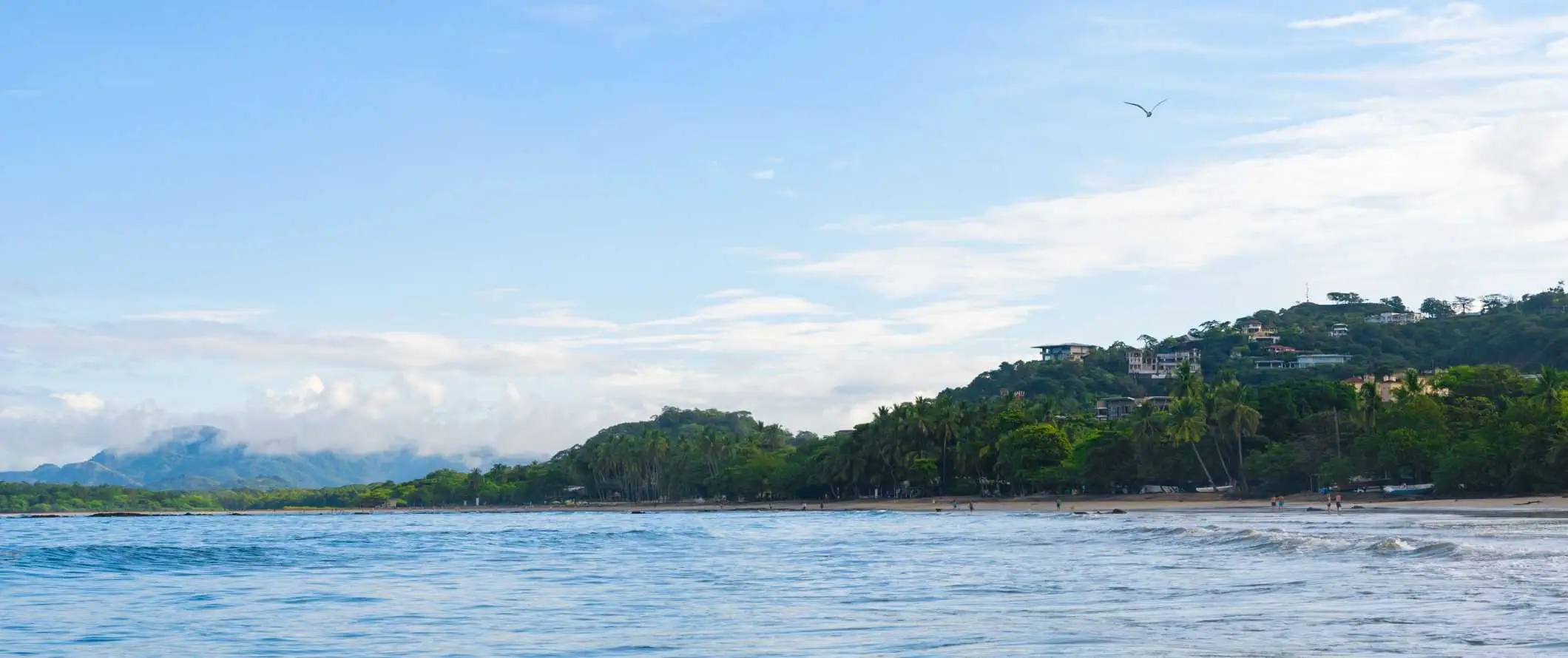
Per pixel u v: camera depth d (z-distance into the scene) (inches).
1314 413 7303.2
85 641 1406.3
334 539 4714.6
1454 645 1143.6
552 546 3791.8
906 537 3890.3
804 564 2605.8
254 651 1306.6
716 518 7406.5
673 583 2135.8
